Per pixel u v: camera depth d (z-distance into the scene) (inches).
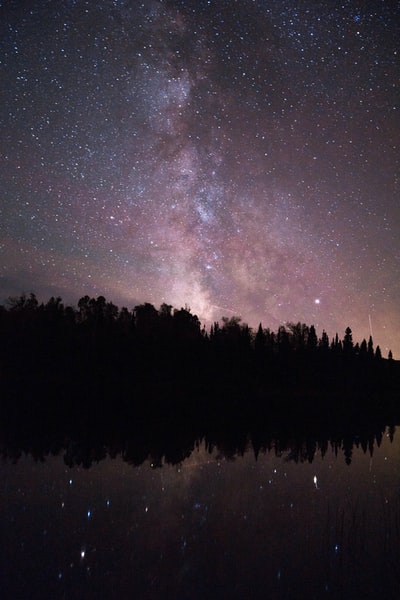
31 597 366.0
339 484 761.0
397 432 1624.0
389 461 985.5
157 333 2765.7
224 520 561.9
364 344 3484.3
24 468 800.3
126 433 1272.1
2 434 1177.4
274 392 2598.4
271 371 2992.1
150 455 968.9
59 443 1072.2
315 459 996.6
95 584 388.8
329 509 615.8
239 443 1197.7
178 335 2827.3
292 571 422.0
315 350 3405.5
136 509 593.6
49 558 438.6
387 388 2997.0
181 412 1824.6
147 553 455.5
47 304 2630.4
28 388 2049.7
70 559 437.1
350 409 2326.5
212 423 1589.6
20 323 2507.4
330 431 1555.1
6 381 2134.6
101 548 464.4
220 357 2842.0
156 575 408.5
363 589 388.5
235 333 3110.2
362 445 1251.8
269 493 693.9
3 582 389.4
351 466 921.5
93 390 2121.1
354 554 462.3
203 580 401.4
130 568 421.4
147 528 525.0
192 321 3034.0
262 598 370.9
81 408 1758.1
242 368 2864.2
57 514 564.4
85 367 2411.4
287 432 1469.0
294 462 951.0
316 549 474.6
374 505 636.1
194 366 2691.9
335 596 376.8
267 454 1042.1
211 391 2404.0
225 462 925.2
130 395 2110.0
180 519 560.7
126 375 2448.3
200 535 508.7
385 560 446.9
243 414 1894.7
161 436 1251.8
